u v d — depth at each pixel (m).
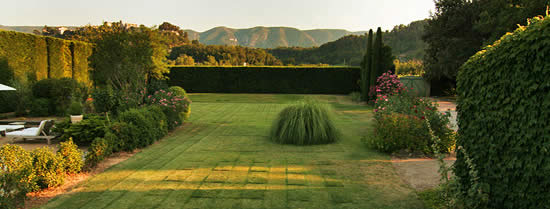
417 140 4.95
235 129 7.80
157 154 5.16
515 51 2.30
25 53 11.25
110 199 3.15
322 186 3.52
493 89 2.55
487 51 2.71
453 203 2.72
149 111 6.69
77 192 3.36
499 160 2.48
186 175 3.95
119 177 3.87
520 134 2.23
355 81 21.16
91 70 14.45
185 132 7.43
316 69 21.50
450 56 17.02
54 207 2.96
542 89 2.08
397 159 4.77
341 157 4.90
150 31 15.20
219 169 4.23
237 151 5.38
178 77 22.14
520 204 2.27
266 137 6.69
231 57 60.09
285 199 3.13
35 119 9.65
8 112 10.40
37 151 3.55
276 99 17.44
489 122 2.59
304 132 5.83
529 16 12.13
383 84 12.01
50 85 10.49
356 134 7.02
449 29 17.48
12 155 3.23
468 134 2.87
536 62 2.10
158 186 3.53
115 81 10.59
